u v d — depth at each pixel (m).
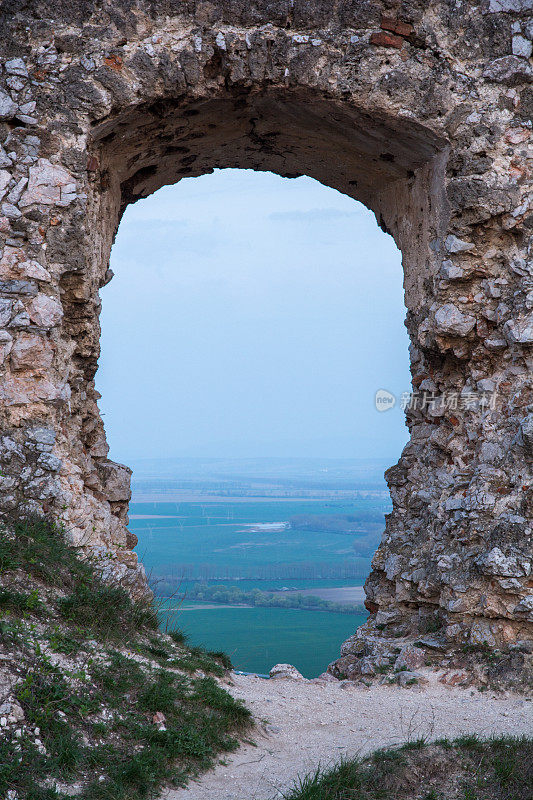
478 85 10.64
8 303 9.60
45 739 6.05
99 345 11.18
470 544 10.17
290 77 10.27
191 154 12.29
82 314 10.45
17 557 8.08
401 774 6.24
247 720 7.40
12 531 8.59
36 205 9.78
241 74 10.22
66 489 9.48
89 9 10.08
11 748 5.79
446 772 6.35
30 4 9.98
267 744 7.23
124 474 11.62
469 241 10.73
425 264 11.48
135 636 8.36
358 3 10.38
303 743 7.30
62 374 9.99
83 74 9.97
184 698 7.28
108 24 10.10
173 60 10.14
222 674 8.71
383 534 12.38
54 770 5.81
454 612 9.98
